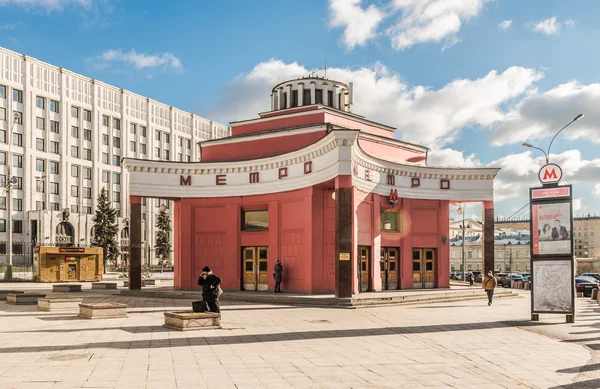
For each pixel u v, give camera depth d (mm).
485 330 16250
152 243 90062
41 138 75125
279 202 29547
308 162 27312
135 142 87875
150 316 18844
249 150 32000
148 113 90062
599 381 9586
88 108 81125
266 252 30375
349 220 23641
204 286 16734
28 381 8938
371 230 29578
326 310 21609
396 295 25828
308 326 16547
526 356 11977
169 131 93500
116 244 75688
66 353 11531
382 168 30578
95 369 9922
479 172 33688
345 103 35969
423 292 28984
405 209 31969
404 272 31688
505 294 31906
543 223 19141
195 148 98500
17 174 72125
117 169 84875
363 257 29203
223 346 12633
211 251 31734
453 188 33594
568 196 18766
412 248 32438
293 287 28344
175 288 32562
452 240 119812
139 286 30844
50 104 76500
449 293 28156
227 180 31547
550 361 11406
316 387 8828
